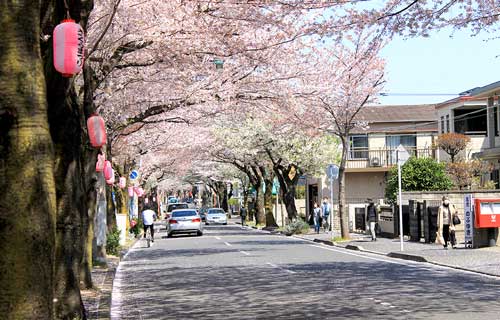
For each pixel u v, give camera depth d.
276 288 14.20
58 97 9.20
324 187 50.34
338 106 29.64
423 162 37.00
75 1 9.23
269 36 17.00
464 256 20.09
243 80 19.64
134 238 38.28
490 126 37.78
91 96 13.72
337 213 42.47
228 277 16.78
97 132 12.96
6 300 4.76
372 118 51.22
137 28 15.30
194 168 62.31
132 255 26.34
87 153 14.53
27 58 5.08
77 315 10.34
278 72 19.61
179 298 13.41
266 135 40.72
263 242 31.83
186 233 40.25
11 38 5.03
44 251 4.94
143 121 22.98
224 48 16.89
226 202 80.81
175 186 96.38
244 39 16.75
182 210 40.84
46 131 5.13
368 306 11.26
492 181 36.81
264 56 18.05
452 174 37.78
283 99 20.61
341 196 30.66
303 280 15.50
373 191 50.50
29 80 5.06
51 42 8.45
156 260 23.30
